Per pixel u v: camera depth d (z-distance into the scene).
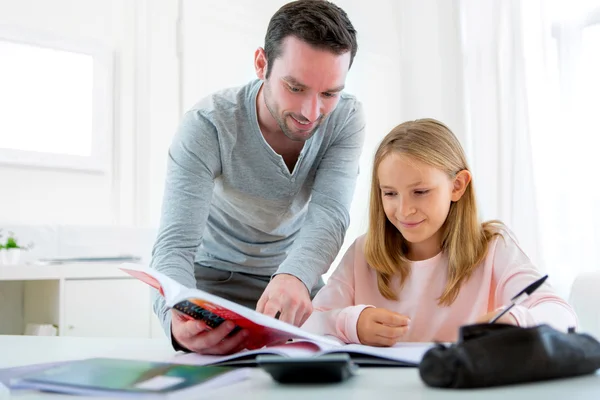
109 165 2.88
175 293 0.75
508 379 0.54
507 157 3.58
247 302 1.63
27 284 2.51
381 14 4.06
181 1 3.13
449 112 3.87
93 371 0.60
